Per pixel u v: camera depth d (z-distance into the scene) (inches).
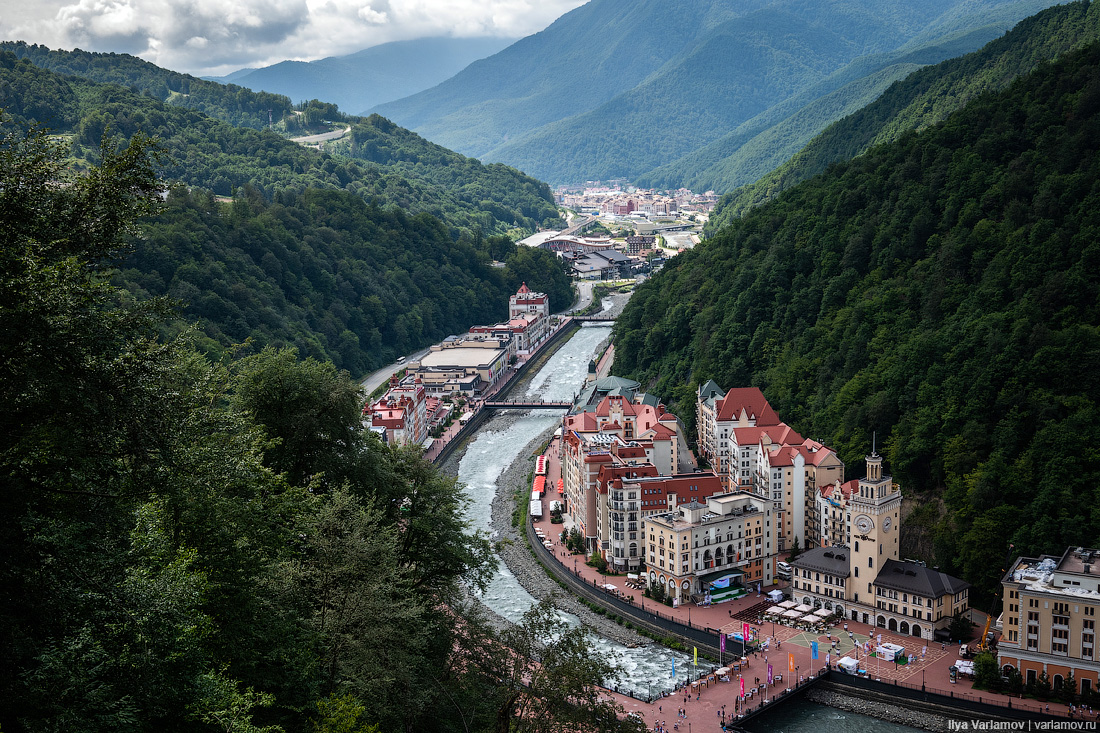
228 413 4468.5
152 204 2893.7
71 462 2620.6
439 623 4975.4
